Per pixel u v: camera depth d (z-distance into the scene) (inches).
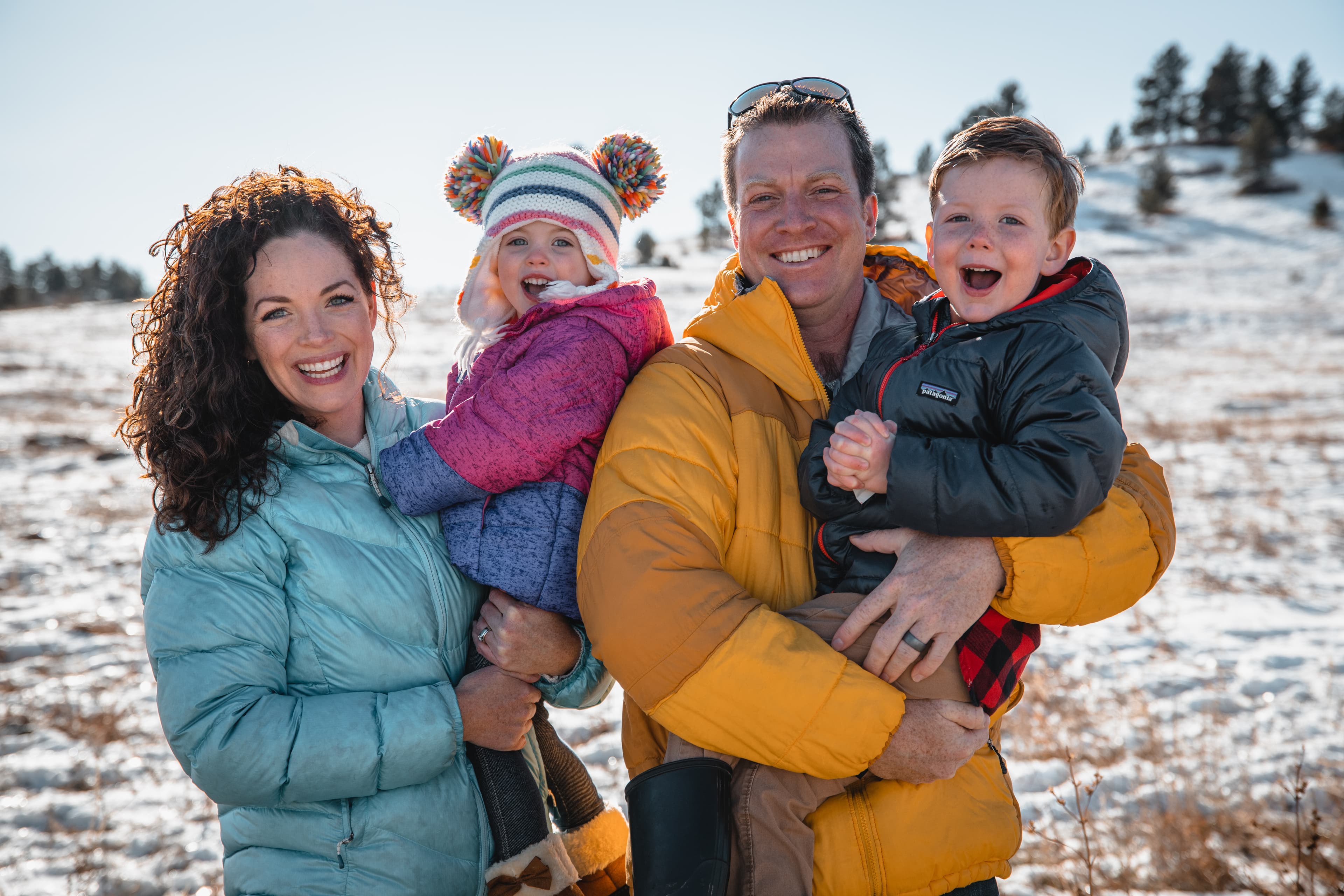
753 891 68.1
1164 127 3804.1
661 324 91.4
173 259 75.6
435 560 79.0
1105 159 3513.8
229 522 70.4
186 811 168.2
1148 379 830.5
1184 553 341.4
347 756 67.7
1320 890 134.5
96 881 144.7
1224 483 446.6
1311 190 2635.3
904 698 69.1
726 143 96.1
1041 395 70.9
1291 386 762.2
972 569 70.4
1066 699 213.3
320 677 72.7
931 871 70.9
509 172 92.4
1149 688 223.0
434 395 693.3
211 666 68.3
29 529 368.2
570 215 89.7
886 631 70.0
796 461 83.7
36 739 194.9
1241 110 3597.4
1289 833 150.2
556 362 79.8
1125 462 82.4
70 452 532.4
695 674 68.1
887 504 71.1
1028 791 175.3
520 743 79.0
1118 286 80.3
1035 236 77.5
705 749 70.8
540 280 91.7
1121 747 188.7
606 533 72.7
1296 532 363.9
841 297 93.5
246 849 71.7
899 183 3287.4
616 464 76.2
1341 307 1266.0
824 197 89.5
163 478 71.3
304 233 74.4
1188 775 171.2
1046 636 261.6
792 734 67.2
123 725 202.2
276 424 75.8
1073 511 67.3
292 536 73.1
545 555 78.9
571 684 82.9
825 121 90.6
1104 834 155.9
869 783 73.7
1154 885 140.6
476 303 95.6
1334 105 3469.5
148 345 75.2
